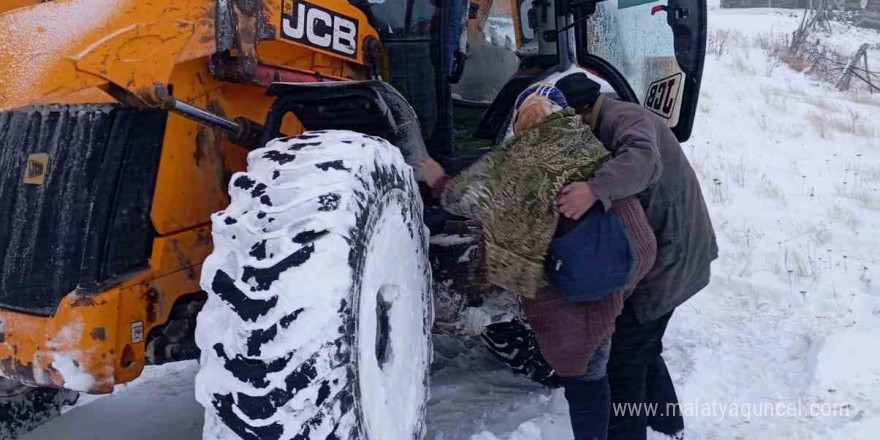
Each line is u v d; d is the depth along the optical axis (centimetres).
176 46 283
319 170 264
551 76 446
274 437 242
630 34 527
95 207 278
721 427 417
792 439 397
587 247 310
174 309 304
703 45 495
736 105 1571
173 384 484
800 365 490
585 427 337
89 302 270
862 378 448
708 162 1141
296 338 239
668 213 348
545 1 479
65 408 440
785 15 2997
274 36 322
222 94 317
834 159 1152
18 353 275
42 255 279
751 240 781
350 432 253
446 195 327
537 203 310
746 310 602
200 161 307
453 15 376
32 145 289
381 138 315
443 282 376
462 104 532
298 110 324
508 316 373
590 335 322
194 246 304
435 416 426
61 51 268
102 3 277
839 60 2173
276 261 244
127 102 275
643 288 357
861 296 604
